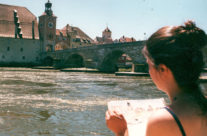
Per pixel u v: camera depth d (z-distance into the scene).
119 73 41.72
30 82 23.09
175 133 0.75
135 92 16.72
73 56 78.12
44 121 7.61
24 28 86.44
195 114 0.77
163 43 0.82
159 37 0.84
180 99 0.82
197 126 0.76
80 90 17.27
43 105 10.53
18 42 83.44
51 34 89.50
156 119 0.78
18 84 20.78
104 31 118.31
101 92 16.30
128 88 19.42
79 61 81.69
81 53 69.25
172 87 0.85
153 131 0.78
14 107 9.89
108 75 41.66
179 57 0.79
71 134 6.32
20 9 89.75
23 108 9.70
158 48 0.82
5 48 81.31
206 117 0.78
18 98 12.55
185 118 0.77
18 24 86.06
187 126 0.76
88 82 25.08
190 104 0.79
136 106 1.10
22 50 84.31
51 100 12.09
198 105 0.79
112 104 1.13
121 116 1.00
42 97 13.15
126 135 0.92
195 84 0.82
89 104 11.05
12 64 80.56
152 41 0.85
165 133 0.76
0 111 8.98
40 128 6.78
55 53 80.19
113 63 66.88
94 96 14.07
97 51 63.50
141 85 22.38
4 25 83.25
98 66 63.22
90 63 64.81
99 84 22.83
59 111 9.27
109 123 1.03
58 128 6.85
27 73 40.53
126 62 98.12
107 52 60.38
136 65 46.34
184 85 0.82
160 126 0.76
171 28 0.84
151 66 0.89
